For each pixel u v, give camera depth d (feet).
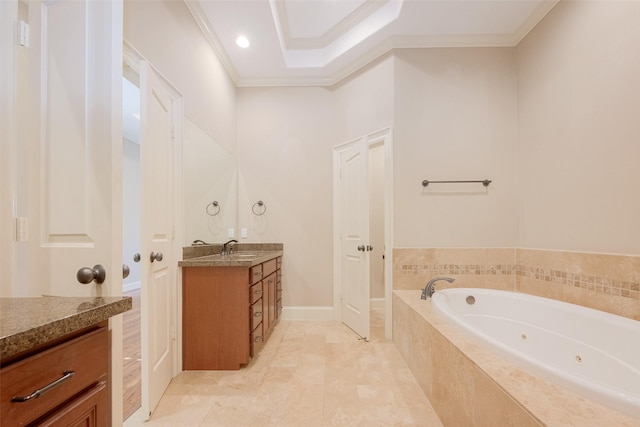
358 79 9.62
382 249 12.12
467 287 8.34
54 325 1.83
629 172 5.25
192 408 5.11
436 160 8.48
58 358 1.97
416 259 8.42
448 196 8.45
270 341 8.26
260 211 10.62
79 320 2.03
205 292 6.47
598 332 5.12
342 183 10.00
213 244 8.76
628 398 2.57
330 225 10.44
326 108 10.59
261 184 10.65
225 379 6.09
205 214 8.24
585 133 6.14
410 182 8.50
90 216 3.20
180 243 6.51
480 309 7.22
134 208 15.42
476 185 8.43
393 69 8.55
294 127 10.66
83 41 3.28
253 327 6.85
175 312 6.27
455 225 8.42
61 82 3.25
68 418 2.03
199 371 6.42
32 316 1.95
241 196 10.66
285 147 10.66
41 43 3.26
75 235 3.19
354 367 6.64
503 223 8.36
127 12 4.96
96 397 2.31
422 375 5.68
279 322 10.03
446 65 8.51
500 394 3.10
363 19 8.61
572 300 6.42
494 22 7.80
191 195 7.33
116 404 3.30
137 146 15.69
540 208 7.46
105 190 3.21
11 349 1.56
